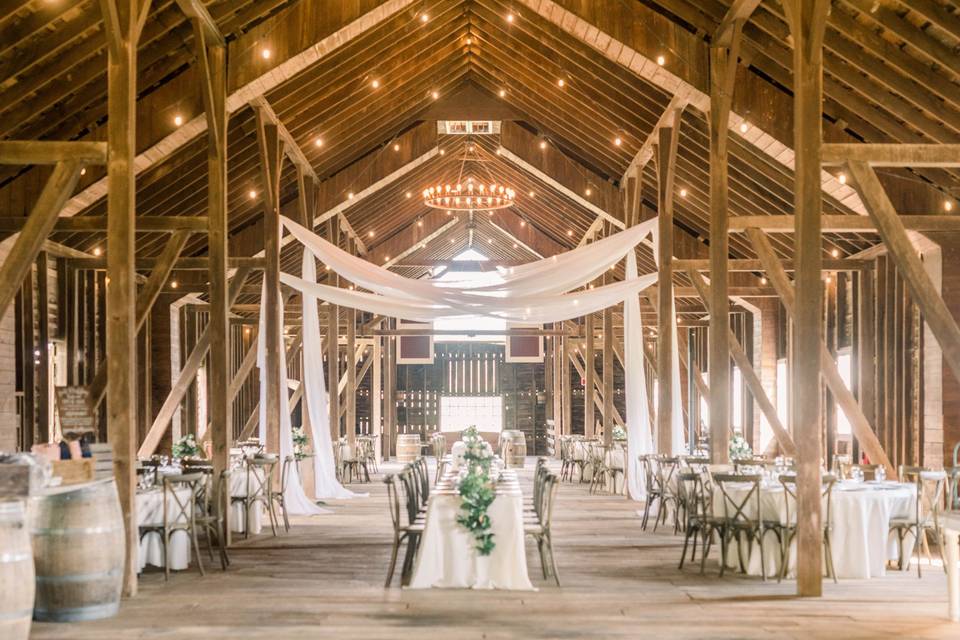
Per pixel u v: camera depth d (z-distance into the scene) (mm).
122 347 7082
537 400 27594
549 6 10109
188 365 12320
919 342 11961
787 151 10281
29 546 5336
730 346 11617
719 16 9820
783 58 9656
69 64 8797
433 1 11781
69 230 10070
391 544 9680
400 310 12719
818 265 7301
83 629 6004
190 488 8766
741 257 15633
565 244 22297
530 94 14578
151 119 9812
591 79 12828
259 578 7785
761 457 10875
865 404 13391
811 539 7070
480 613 6480
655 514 12164
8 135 9445
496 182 20562
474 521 7266
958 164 7383
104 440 13891
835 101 9883
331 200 15820
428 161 18234
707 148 12656
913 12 8266
